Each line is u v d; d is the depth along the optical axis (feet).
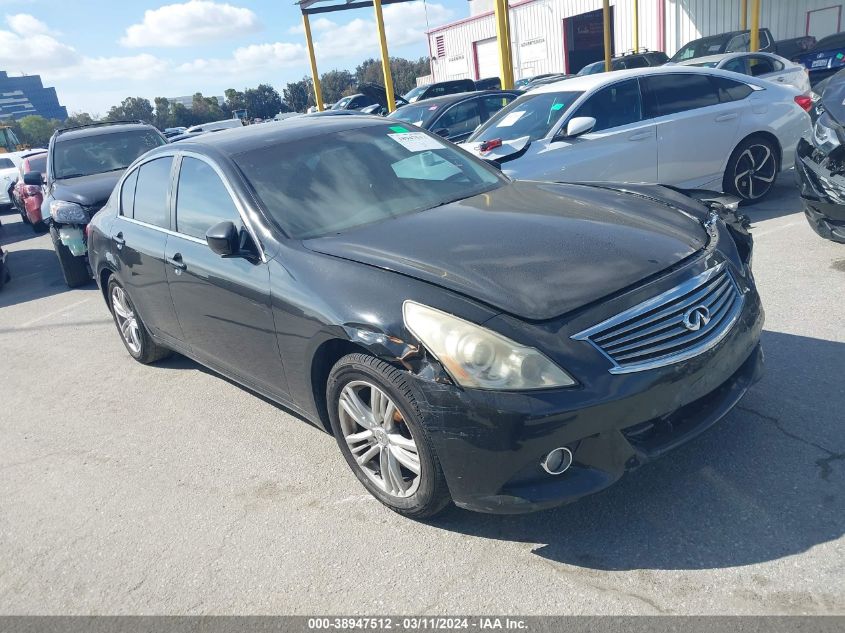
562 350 8.25
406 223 11.24
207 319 13.17
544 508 8.41
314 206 11.91
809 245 19.47
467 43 121.90
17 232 48.91
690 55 63.31
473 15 118.93
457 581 8.77
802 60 57.77
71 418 15.70
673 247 9.80
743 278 10.22
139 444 13.88
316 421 11.51
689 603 7.83
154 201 15.03
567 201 11.71
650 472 10.22
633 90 22.74
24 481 13.10
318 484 11.47
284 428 13.65
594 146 21.88
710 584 8.05
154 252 14.42
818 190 17.24
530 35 109.40
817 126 17.67
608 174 22.07
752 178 24.57
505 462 8.36
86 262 27.58
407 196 12.40
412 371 8.79
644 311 8.67
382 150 13.51
